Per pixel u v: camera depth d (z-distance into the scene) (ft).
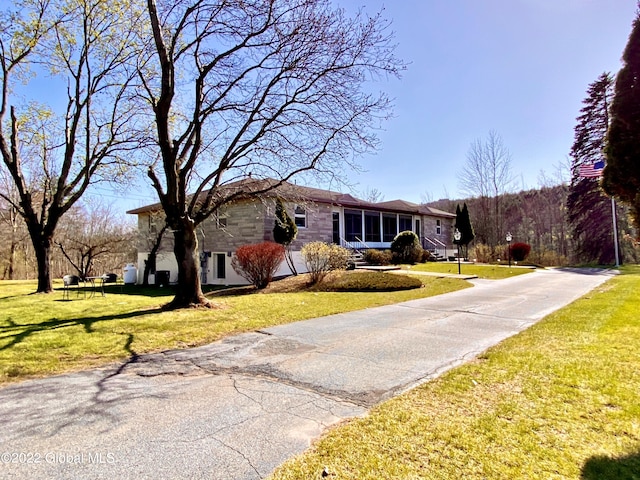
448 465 7.60
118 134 45.44
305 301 32.09
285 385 12.84
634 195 15.12
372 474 7.35
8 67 40.34
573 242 100.83
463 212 94.89
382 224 79.15
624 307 24.94
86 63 42.19
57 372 14.26
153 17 25.34
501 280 50.75
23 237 89.66
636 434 8.63
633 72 14.97
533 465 7.50
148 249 74.08
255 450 8.50
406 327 22.16
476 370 13.64
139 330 20.48
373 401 11.32
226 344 18.40
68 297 37.65
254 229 54.39
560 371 13.00
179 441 8.95
